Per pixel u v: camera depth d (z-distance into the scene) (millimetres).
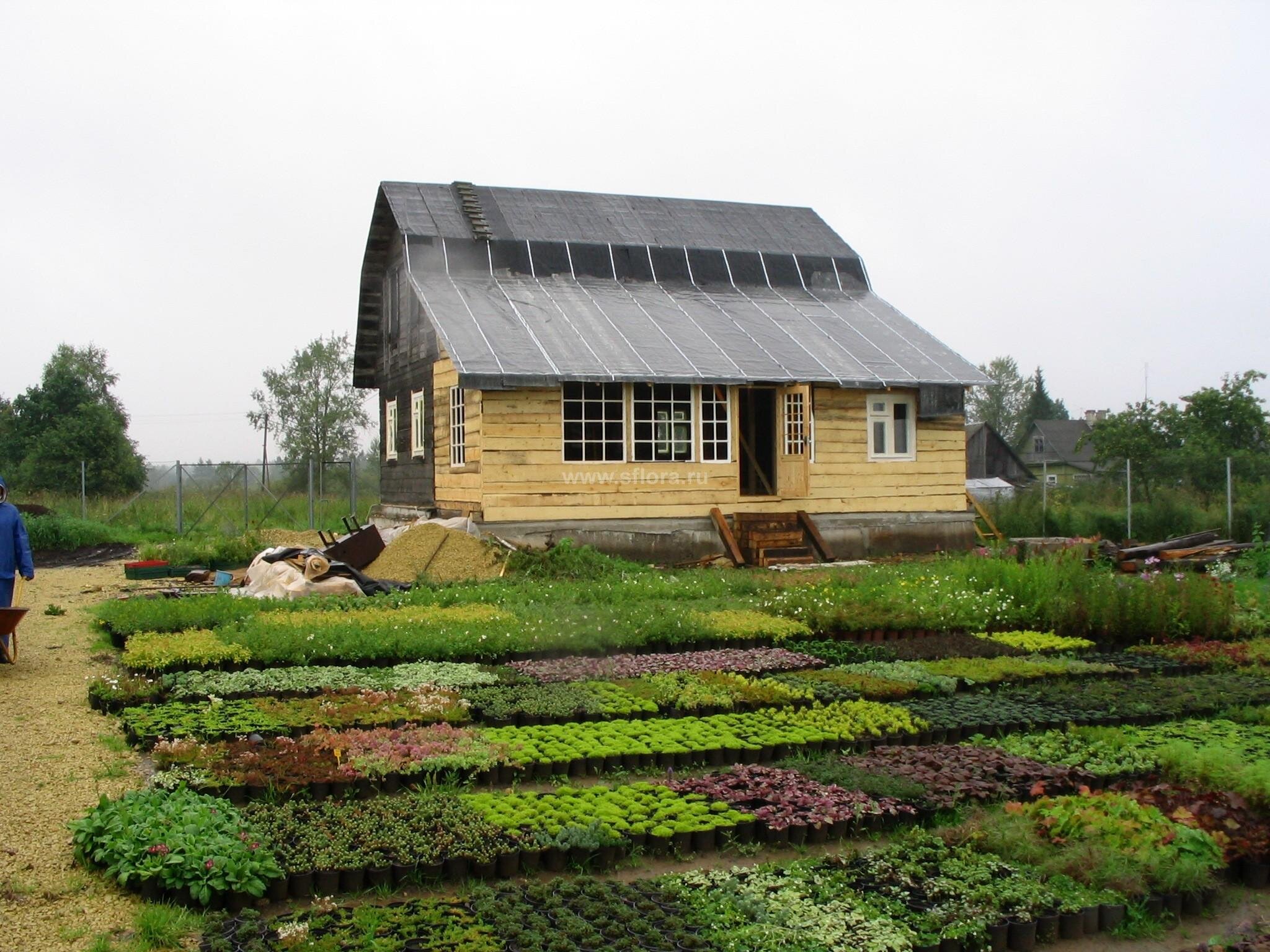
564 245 25141
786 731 9539
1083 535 27078
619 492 20984
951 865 6777
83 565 24094
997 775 8508
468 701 10336
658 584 17391
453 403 21969
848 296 27188
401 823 7105
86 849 6551
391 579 18234
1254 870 7152
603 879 6715
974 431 50125
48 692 10961
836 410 22875
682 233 26984
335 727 9414
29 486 44906
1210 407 38719
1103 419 40188
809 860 7012
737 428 22078
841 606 14828
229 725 9281
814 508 22594
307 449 55562
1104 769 8625
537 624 13492
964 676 11719
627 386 21172
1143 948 6285
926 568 19688
